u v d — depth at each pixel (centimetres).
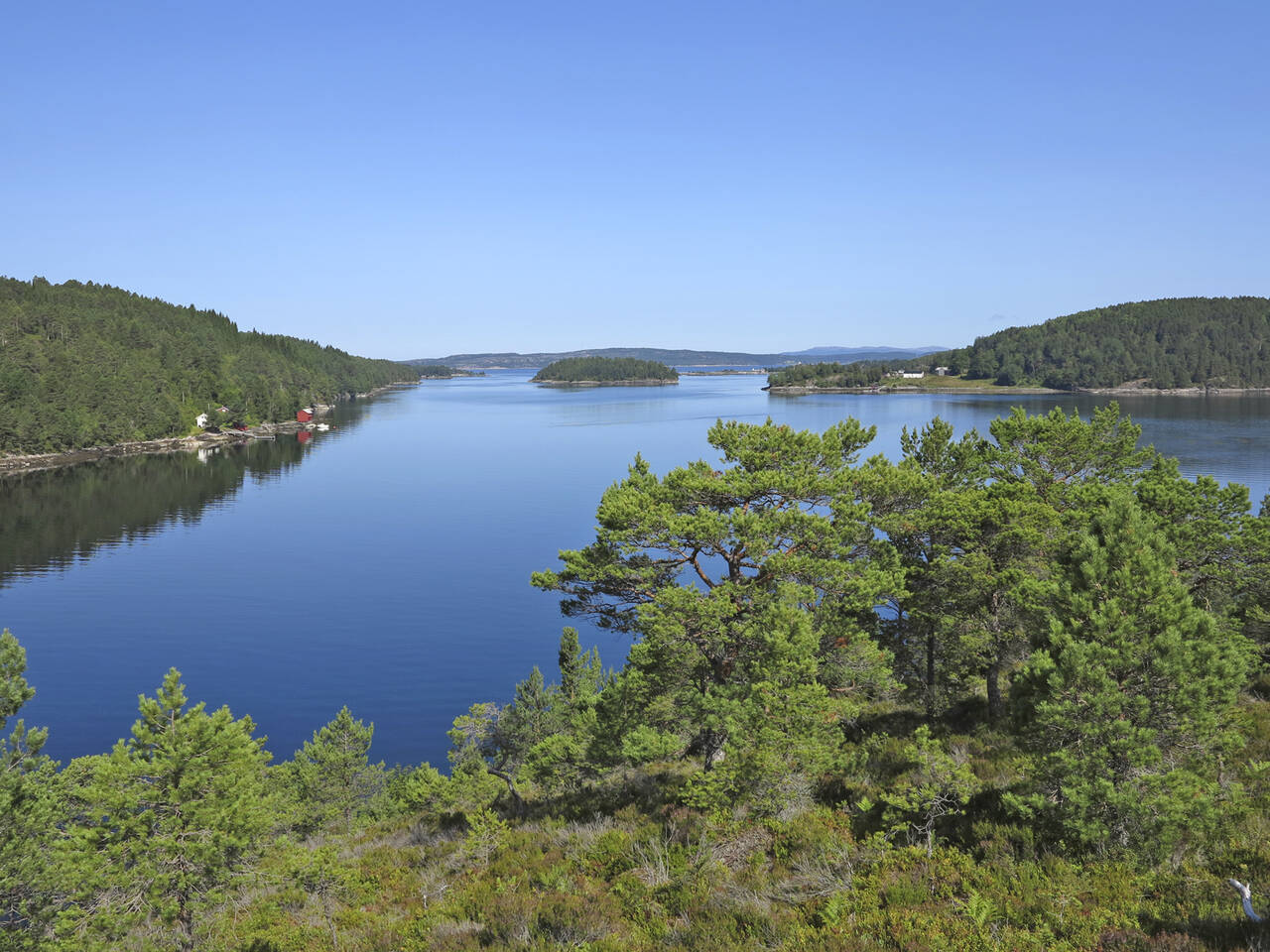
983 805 1472
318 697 5981
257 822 1825
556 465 16450
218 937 1670
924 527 2377
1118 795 1137
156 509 12425
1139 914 998
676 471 2506
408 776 4003
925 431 2906
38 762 1966
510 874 1642
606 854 1589
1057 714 1216
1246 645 2120
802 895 1236
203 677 6278
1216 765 1252
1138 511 1346
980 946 960
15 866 1688
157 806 1789
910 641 2606
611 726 2338
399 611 7831
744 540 2197
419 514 12100
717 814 1502
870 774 1875
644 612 2120
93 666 6397
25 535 10612
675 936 1144
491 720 3528
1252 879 1048
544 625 7512
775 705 1611
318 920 1662
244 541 10444
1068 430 2839
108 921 1633
